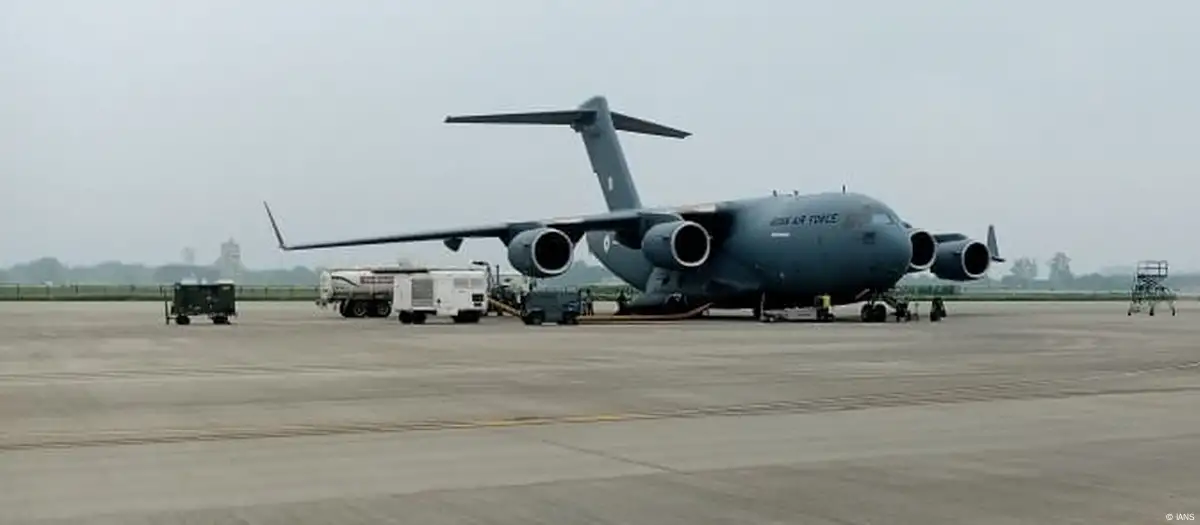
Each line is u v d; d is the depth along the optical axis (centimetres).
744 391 1759
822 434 1275
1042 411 1483
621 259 5566
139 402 1633
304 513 862
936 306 4816
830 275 4453
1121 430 1300
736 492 937
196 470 1052
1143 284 6053
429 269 5728
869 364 2292
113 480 1001
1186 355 2544
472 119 5172
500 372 2134
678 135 5341
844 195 4453
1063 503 888
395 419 1429
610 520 835
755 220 4806
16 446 1206
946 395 1686
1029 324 4331
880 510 865
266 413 1496
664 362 2367
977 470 1035
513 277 5978
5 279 19650
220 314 4684
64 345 3067
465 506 885
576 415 1462
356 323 4722
